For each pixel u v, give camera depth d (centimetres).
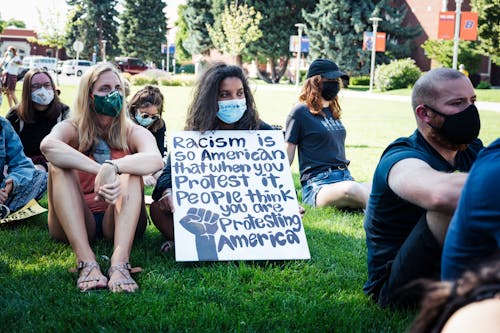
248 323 329
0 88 553
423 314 114
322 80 645
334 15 4947
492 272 107
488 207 200
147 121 662
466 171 353
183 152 485
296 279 406
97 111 449
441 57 4331
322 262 451
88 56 8319
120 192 405
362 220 594
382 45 4519
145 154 420
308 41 4931
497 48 3822
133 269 400
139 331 315
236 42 5425
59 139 438
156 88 677
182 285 390
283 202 472
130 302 353
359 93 3956
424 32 5250
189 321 331
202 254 432
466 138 321
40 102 639
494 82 5178
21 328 315
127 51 7919
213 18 6041
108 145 463
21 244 473
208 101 482
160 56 7988
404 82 4178
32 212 544
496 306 101
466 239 210
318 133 649
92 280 378
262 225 455
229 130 499
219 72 482
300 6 5453
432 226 284
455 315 105
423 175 271
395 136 1522
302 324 330
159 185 482
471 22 3438
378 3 4900
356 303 362
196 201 460
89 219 442
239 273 412
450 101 317
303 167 663
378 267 347
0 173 531
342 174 652
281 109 2348
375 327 327
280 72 5834
